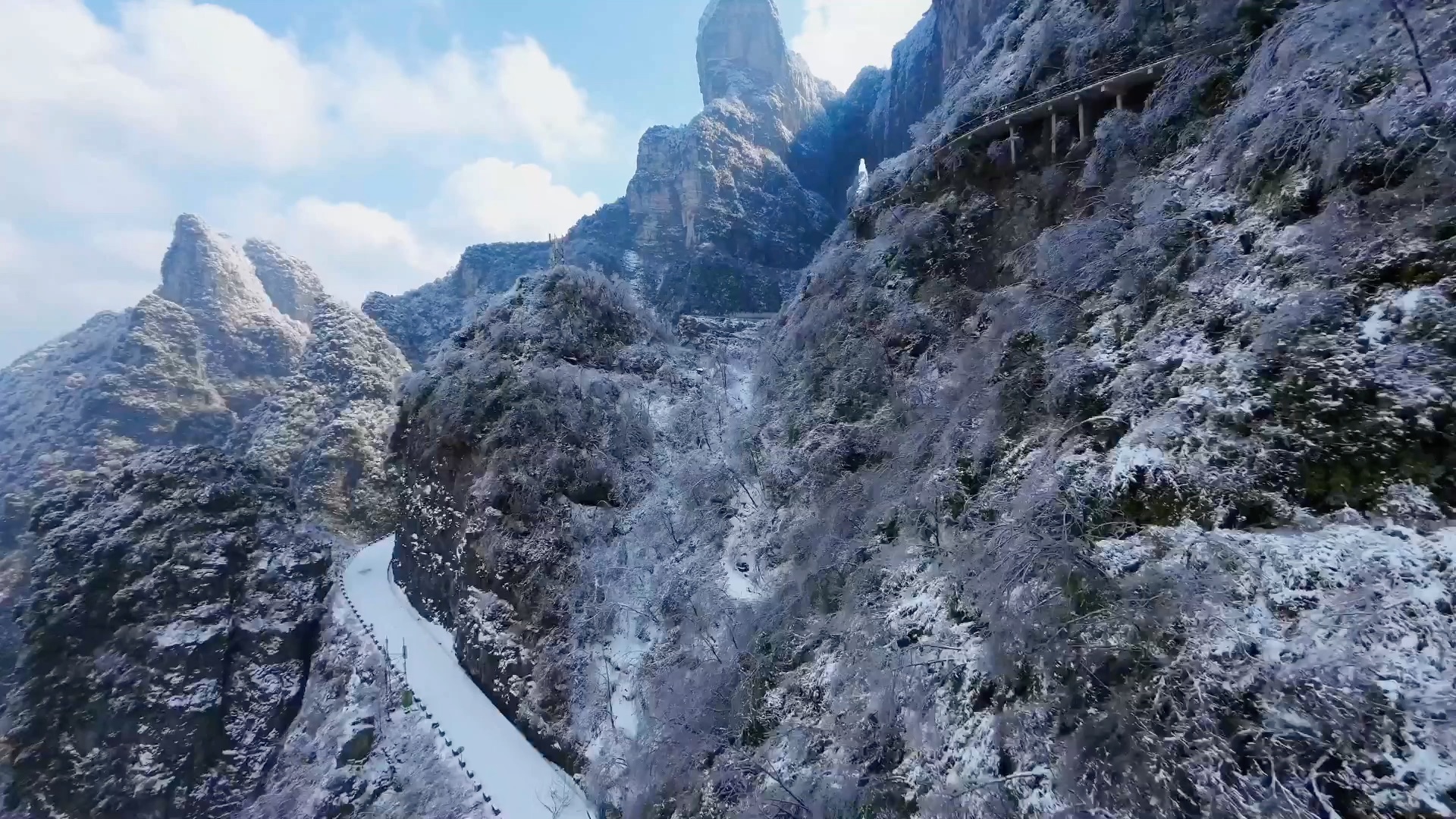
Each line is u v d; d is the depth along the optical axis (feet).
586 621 90.84
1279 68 46.65
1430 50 36.78
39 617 133.39
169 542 144.66
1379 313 34.32
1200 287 44.62
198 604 138.41
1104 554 38.63
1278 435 35.78
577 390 119.44
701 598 78.13
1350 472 32.83
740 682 63.62
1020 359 57.72
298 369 288.10
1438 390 30.76
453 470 125.59
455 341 151.43
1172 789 29.43
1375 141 37.14
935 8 248.32
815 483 75.36
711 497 94.27
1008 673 40.42
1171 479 38.73
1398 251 34.68
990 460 55.06
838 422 80.59
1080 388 48.91
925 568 55.11
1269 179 44.29
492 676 102.32
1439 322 31.81
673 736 65.26
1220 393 39.06
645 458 112.98
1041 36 84.58
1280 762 26.94
